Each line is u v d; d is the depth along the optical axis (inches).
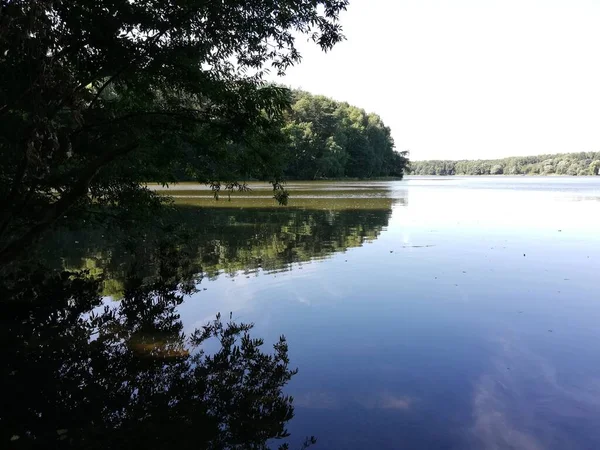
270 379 220.5
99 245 593.9
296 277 422.3
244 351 255.9
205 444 168.7
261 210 1069.1
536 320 306.2
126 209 486.0
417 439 170.2
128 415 190.1
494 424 179.9
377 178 4552.2
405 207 1198.3
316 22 372.2
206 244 597.3
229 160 446.3
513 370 229.0
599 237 682.8
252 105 380.8
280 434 173.2
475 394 205.0
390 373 225.8
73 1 288.5
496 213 1052.5
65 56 309.9
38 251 536.1
